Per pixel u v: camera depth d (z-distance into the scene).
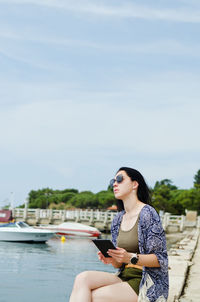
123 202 3.72
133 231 3.56
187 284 7.29
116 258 3.37
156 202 70.44
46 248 22.94
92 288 3.48
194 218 44.62
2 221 40.16
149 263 3.37
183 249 14.73
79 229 32.00
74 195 105.12
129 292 3.45
